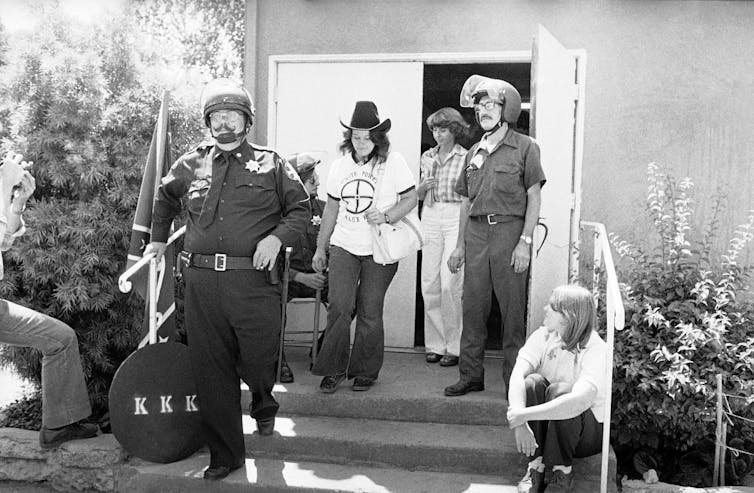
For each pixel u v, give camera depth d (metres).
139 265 3.92
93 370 4.88
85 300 4.51
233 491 3.76
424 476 3.86
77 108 4.64
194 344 3.70
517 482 3.79
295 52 5.75
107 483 4.04
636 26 5.25
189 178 3.73
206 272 3.61
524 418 3.31
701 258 4.66
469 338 4.39
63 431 4.14
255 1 5.75
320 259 4.57
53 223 4.51
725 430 4.14
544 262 4.43
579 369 3.54
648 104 5.25
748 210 5.16
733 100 5.17
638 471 4.28
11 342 4.01
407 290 5.68
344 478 3.81
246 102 3.59
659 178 5.24
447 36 5.52
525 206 4.18
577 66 5.31
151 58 5.21
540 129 4.26
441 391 4.47
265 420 4.07
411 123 5.61
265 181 3.66
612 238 5.27
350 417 4.38
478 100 4.16
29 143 4.62
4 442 4.22
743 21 5.14
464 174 4.44
